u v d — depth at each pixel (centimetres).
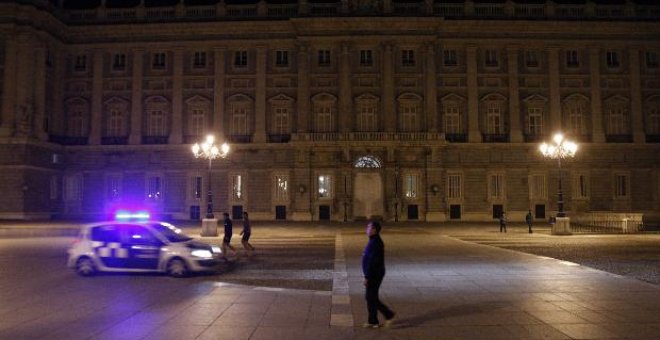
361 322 1048
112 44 5581
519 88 5475
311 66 5456
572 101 5488
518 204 5384
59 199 5534
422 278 1623
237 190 5431
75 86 5628
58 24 5412
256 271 1836
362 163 5375
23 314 1134
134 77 5569
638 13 5525
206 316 1105
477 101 5444
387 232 3844
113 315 1120
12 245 2794
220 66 5522
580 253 2389
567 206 5378
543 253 2394
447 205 5362
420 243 2919
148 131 5559
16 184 5028
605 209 5394
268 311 1152
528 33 5478
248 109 5506
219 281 1611
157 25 5500
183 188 5459
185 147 5466
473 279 1600
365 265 1020
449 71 5472
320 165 5359
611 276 1652
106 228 1767
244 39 5497
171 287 1484
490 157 5412
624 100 5509
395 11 5438
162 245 1709
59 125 5581
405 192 5338
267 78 5500
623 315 1105
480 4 5503
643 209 5419
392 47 5419
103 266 1709
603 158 5441
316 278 1669
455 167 5381
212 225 3384
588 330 981
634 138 5453
